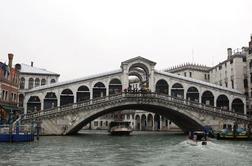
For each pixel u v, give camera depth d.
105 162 18.14
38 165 16.81
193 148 26.97
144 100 43.72
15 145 27.12
